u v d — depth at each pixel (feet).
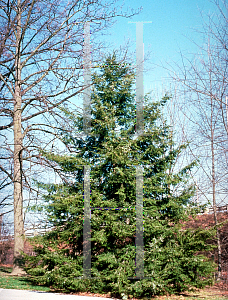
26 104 55.16
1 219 67.51
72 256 37.70
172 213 39.75
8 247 68.64
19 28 55.16
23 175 56.18
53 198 39.06
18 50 55.01
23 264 49.39
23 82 55.26
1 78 54.75
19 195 52.34
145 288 33.06
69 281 34.12
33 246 38.17
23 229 51.47
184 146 42.04
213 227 36.04
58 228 38.22
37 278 36.63
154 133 41.70
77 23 52.95
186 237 37.22
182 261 34.78
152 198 40.29
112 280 33.78
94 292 35.09
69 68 52.85
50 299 29.12
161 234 36.68
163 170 42.29
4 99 53.83
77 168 40.98
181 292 37.06
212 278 35.14
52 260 35.68
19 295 30.66
